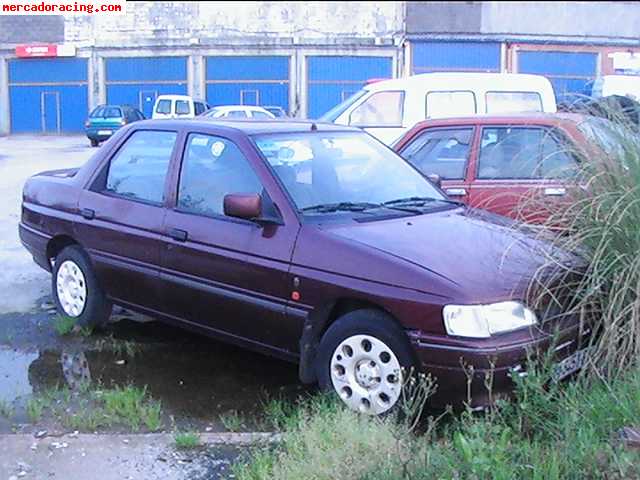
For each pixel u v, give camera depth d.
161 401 5.03
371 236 4.76
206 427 4.62
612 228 4.54
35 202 6.79
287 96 39.78
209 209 5.43
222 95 40.28
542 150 6.36
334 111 12.46
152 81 40.94
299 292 4.79
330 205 5.18
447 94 12.09
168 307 5.66
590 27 36.19
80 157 24.38
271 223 5.02
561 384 4.38
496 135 7.27
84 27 41.00
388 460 3.63
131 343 6.16
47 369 5.61
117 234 5.93
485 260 4.59
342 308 4.77
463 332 4.21
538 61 36.94
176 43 40.28
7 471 3.90
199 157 5.64
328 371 4.70
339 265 4.65
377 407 4.47
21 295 7.54
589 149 5.03
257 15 39.47
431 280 4.33
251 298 5.05
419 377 4.32
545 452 3.64
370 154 5.92
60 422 4.59
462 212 5.52
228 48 39.84
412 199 5.60
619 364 4.33
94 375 5.50
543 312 4.43
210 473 3.88
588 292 4.45
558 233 4.78
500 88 12.14
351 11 38.56
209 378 5.47
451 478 3.43
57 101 41.91
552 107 12.17
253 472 3.78
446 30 37.38
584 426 3.81
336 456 3.71
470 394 4.22
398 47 38.25
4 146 30.72
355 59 38.91
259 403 5.02
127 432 4.46
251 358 5.89
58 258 6.54
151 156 5.99
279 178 5.17
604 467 3.42
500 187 7.05
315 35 39.00
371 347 4.52
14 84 42.06
